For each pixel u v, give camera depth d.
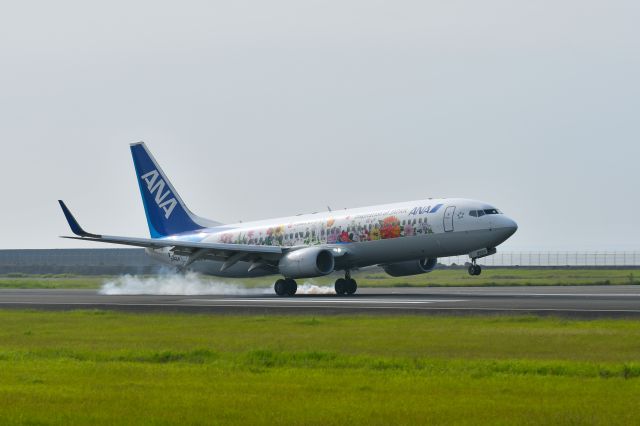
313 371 74.75
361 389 64.88
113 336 109.69
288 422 53.81
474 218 188.75
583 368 73.44
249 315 137.88
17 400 61.00
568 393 62.75
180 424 53.34
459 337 100.81
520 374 72.19
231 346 96.00
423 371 73.56
